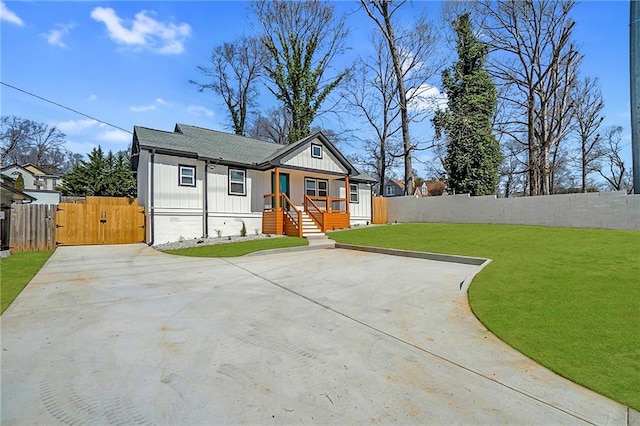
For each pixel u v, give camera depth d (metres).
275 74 25.41
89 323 4.13
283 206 16.09
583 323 3.91
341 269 7.80
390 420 2.24
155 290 5.87
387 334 3.85
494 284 5.71
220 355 3.24
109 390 2.59
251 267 8.16
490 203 16.86
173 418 2.24
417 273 7.21
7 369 2.92
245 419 2.23
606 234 10.77
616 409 2.39
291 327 4.05
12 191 10.23
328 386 2.69
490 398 2.54
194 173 13.98
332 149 18.06
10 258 9.41
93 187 25.94
